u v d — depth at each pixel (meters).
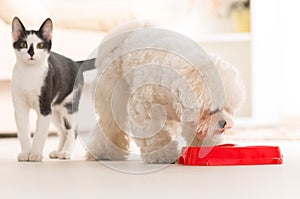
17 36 2.05
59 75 2.13
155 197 1.21
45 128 2.08
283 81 4.96
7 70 3.20
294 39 4.96
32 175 1.62
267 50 4.41
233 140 3.04
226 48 4.59
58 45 3.57
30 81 2.04
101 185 1.39
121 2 4.16
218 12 4.75
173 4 4.69
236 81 1.87
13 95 2.08
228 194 1.25
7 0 3.57
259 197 1.21
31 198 1.22
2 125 3.40
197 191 1.29
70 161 2.04
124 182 1.45
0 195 1.26
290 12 4.96
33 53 2.01
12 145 2.94
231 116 1.88
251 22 4.42
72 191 1.30
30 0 3.69
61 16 4.02
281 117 4.86
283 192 1.28
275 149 1.90
